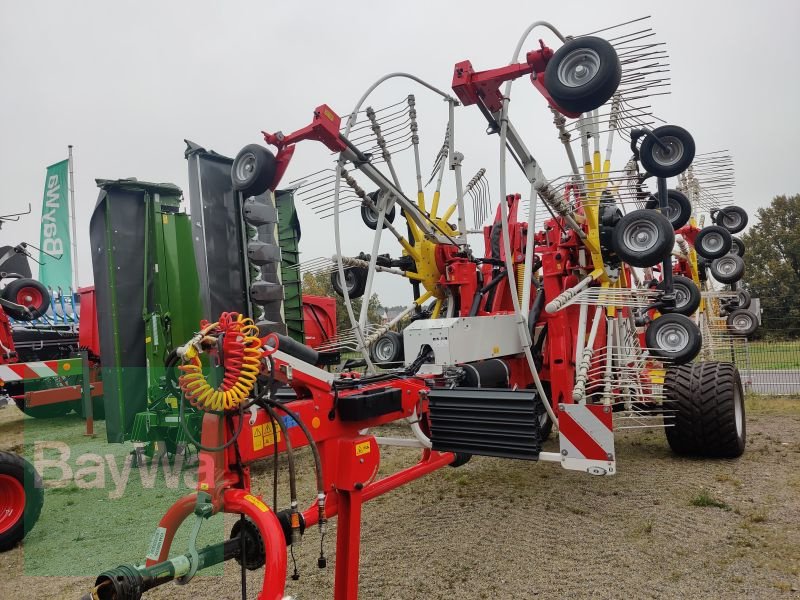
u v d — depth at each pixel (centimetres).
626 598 295
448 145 567
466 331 426
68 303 1299
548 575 324
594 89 303
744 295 1254
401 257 575
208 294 514
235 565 364
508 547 365
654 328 477
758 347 1791
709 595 294
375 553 365
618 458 552
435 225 519
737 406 530
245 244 540
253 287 345
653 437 635
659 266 705
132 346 617
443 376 390
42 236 1362
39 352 1152
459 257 541
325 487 265
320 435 268
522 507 436
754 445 582
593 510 421
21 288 797
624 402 462
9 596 340
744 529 372
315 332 785
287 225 714
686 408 518
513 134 377
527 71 348
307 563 355
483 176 681
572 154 422
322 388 272
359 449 273
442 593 309
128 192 631
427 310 586
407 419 341
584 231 493
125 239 624
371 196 524
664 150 496
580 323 454
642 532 376
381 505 455
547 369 536
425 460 355
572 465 313
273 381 237
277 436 246
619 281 553
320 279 948
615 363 465
